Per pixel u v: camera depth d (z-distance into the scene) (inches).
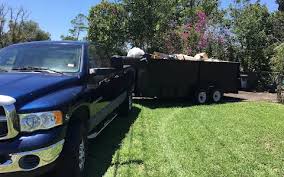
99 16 1001.5
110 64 272.5
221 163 217.3
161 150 239.3
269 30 831.1
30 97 162.9
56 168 171.3
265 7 797.2
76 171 176.1
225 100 506.6
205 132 288.7
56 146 160.4
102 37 986.7
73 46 217.9
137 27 968.3
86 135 194.5
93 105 212.4
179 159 222.2
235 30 753.0
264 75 687.7
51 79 184.5
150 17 969.5
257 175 200.5
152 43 973.2
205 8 1216.2
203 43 773.9
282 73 530.3
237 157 228.7
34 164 156.1
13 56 213.3
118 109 339.9
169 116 352.5
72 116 181.6
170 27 984.9
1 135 153.8
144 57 414.3
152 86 420.5
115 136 271.7
